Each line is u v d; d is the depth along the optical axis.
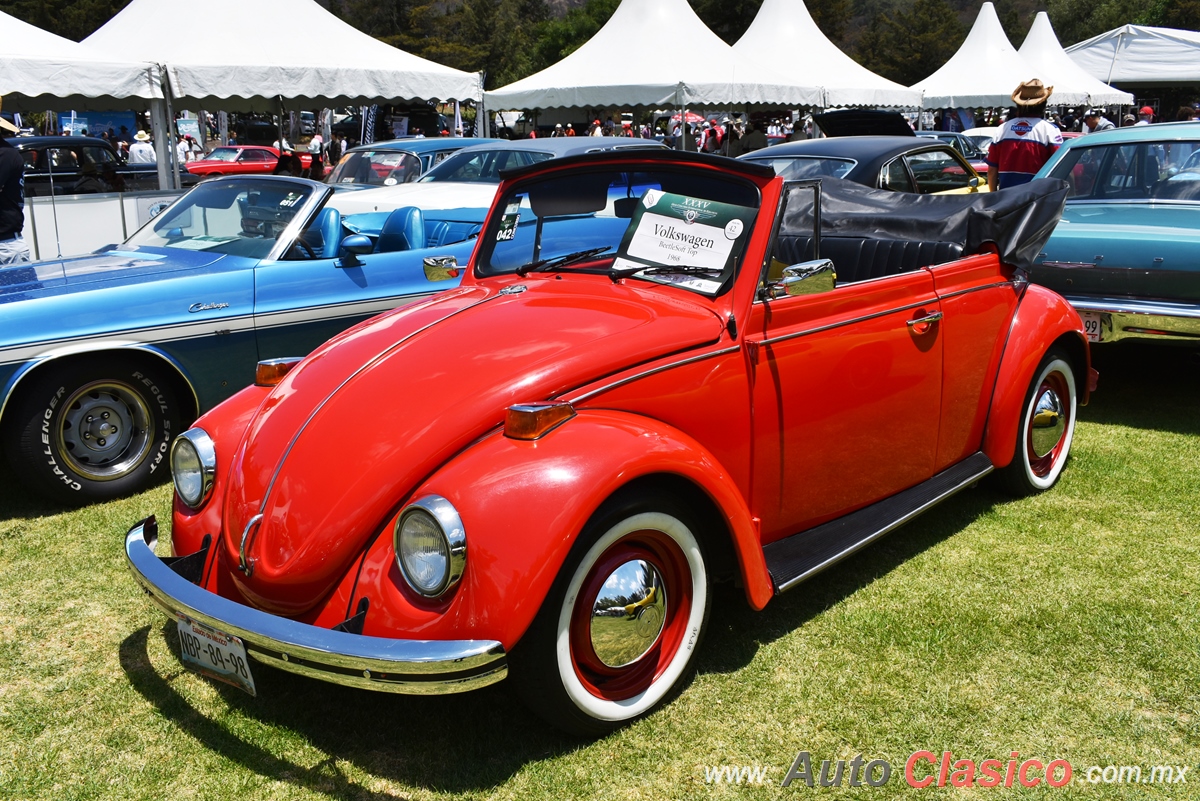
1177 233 5.09
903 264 3.92
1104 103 22.08
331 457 2.46
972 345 3.70
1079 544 3.68
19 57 8.92
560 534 2.17
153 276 4.61
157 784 2.37
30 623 3.21
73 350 4.14
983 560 3.55
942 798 2.26
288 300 4.88
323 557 2.33
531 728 2.55
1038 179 4.09
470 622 2.14
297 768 2.42
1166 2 63.81
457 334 2.79
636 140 8.91
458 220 6.26
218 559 2.62
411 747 2.49
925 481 3.64
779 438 2.94
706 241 2.93
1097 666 2.80
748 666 2.83
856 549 3.05
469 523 2.16
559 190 3.34
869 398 3.22
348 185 9.77
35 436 4.12
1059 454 4.35
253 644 2.22
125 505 4.33
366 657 2.08
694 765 2.39
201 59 10.38
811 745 2.46
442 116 25.98
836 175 7.20
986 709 2.60
